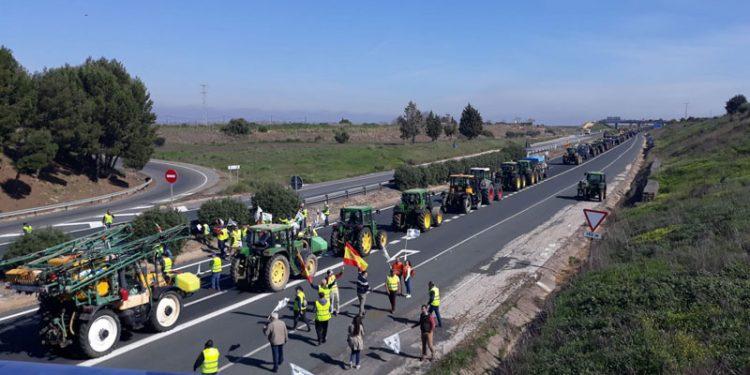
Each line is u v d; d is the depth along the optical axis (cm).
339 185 5091
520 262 2166
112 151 4631
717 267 1484
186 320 1509
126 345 1323
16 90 3781
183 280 1459
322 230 2925
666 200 2961
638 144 10688
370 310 1606
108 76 4678
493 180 4044
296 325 1445
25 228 2208
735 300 1218
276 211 2862
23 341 1343
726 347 1048
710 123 8488
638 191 3753
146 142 4928
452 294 1761
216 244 2481
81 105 4347
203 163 7056
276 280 1770
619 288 1482
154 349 1299
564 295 1591
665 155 6525
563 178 5372
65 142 4272
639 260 1784
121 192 4294
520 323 1548
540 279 1950
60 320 1220
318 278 1939
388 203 3928
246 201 3800
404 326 1477
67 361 1220
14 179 3916
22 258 1283
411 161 7475
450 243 2527
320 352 1302
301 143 10750
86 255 1274
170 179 2697
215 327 1457
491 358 1316
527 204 3741
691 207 2423
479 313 1573
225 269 2089
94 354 1230
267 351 1305
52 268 1204
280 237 1800
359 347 1198
